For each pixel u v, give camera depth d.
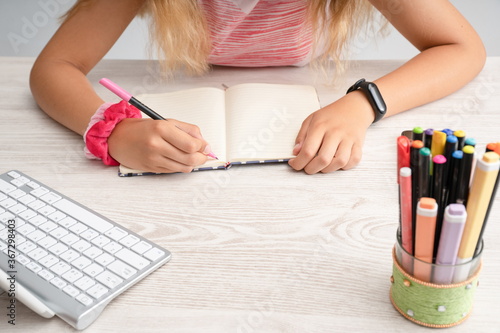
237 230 0.74
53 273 0.66
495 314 0.60
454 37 1.08
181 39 1.12
